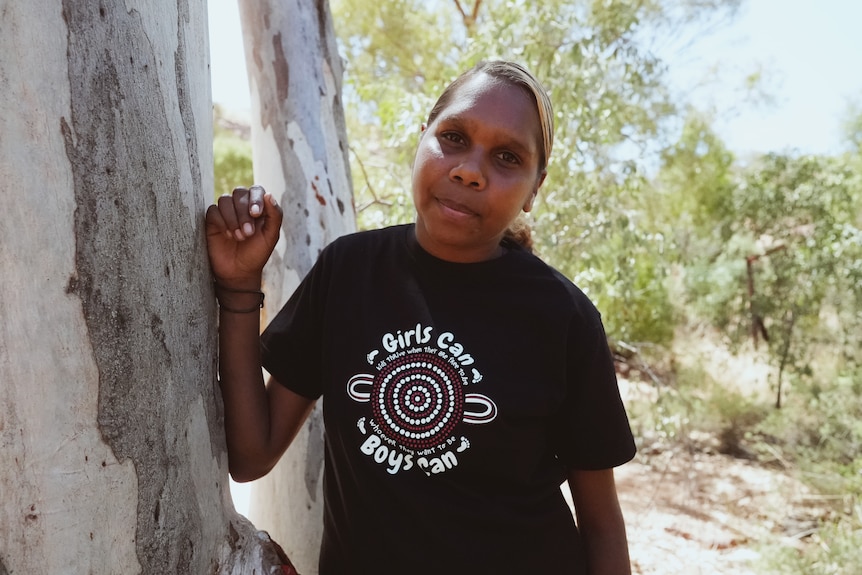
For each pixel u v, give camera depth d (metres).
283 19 2.33
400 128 5.32
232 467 1.32
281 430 1.35
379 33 8.51
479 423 1.18
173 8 1.03
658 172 8.16
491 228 1.19
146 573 1.00
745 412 7.27
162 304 1.01
